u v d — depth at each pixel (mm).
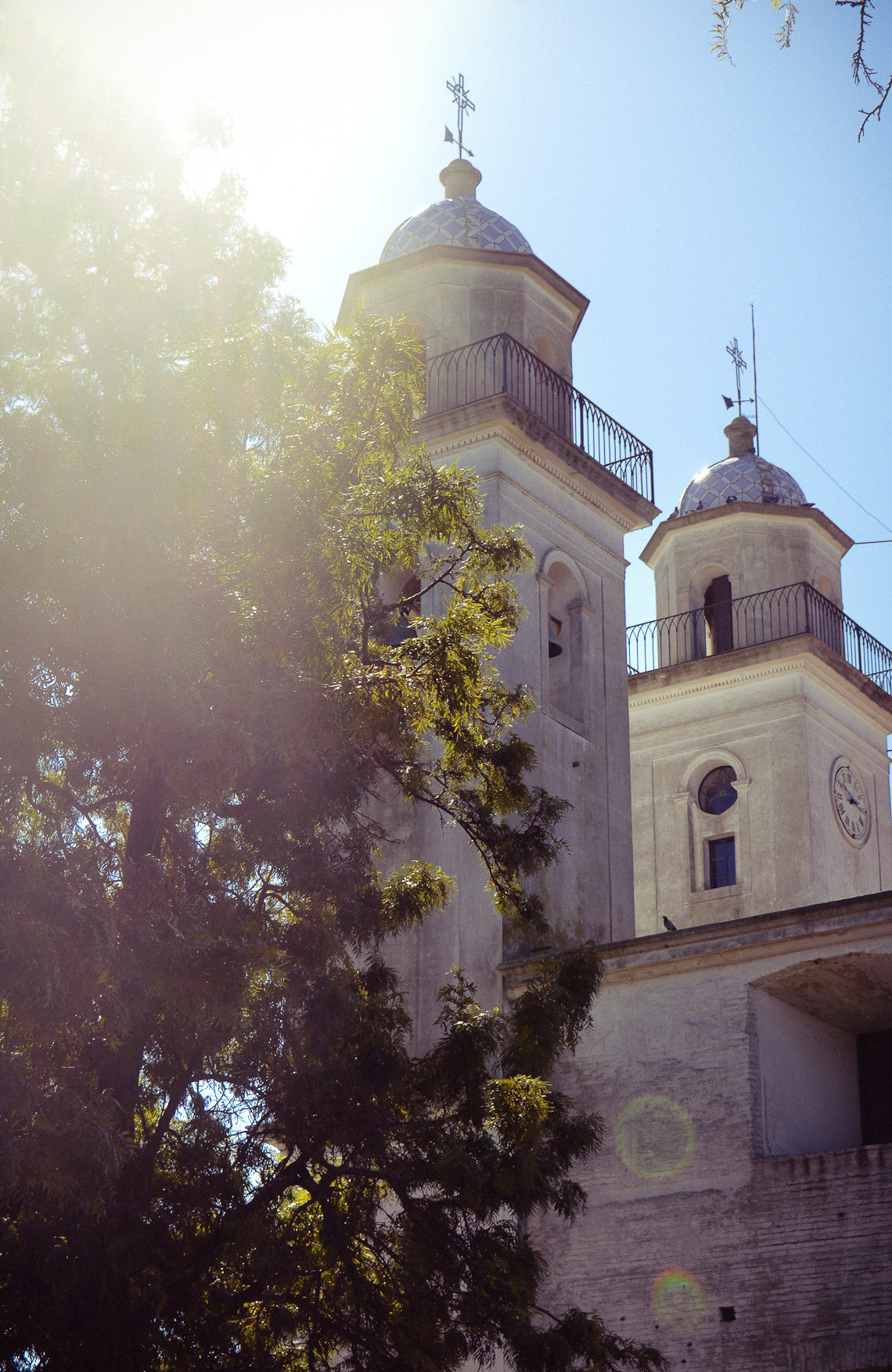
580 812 24641
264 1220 13516
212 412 14203
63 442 13523
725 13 9180
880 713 32344
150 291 14500
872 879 30906
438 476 15602
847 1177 18281
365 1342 13859
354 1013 14328
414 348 17109
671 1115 19797
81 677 13023
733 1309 18406
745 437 35156
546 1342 13711
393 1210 17609
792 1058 20406
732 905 29484
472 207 28609
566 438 26031
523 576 24984
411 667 15508
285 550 14062
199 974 12852
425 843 23203
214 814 14375
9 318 13828
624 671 26625
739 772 30328
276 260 15266
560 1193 15320
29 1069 11984
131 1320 12352
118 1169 11883
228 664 13711
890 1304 17516
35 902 11836
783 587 31703
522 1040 14961
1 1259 12391
